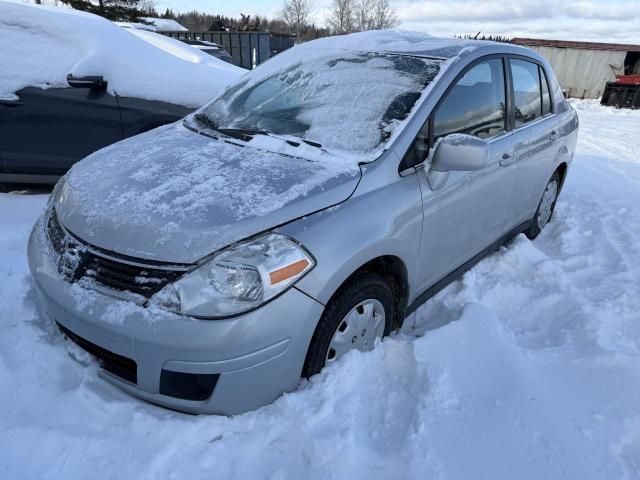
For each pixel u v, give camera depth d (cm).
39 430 187
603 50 2398
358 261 209
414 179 245
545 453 191
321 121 265
